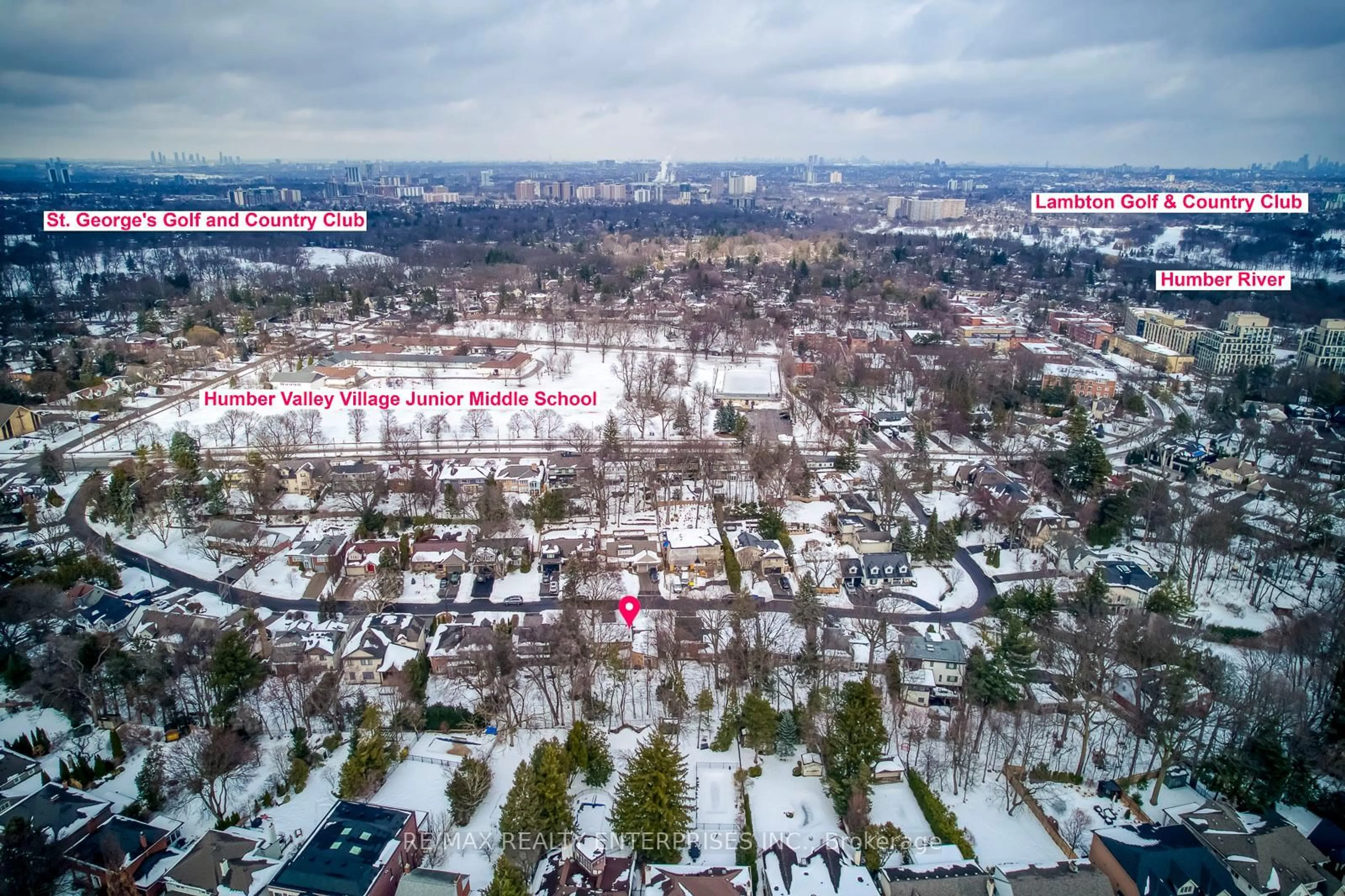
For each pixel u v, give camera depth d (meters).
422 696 118.19
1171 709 105.19
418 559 154.75
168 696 111.12
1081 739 112.50
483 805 99.88
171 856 90.75
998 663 107.75
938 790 102.69
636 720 115.50
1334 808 98.62
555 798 91.12
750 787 103.75
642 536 163.00
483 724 113.31
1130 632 123.00
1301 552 155.12
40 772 103.06
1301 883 86.38
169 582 150.62
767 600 146.50
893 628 135.25
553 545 160.12
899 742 111.50
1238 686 117.44
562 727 113.50
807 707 114.00
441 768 106.62
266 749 108.62
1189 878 85.12
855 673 124.88
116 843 88.12
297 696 117.81
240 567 152.38
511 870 81.88
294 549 157.25
